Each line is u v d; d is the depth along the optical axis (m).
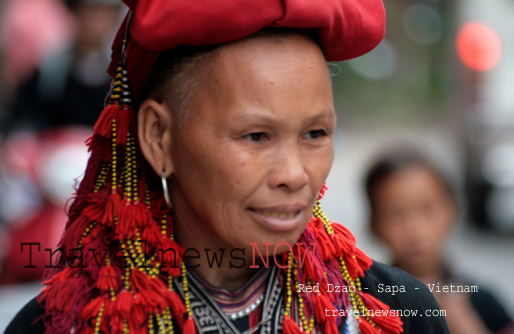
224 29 2.55
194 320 2.82
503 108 12.49
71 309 2.74
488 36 12.71
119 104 2.92
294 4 2.55
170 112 2.75
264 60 2.59
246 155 2.61
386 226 5.13
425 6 26.00
